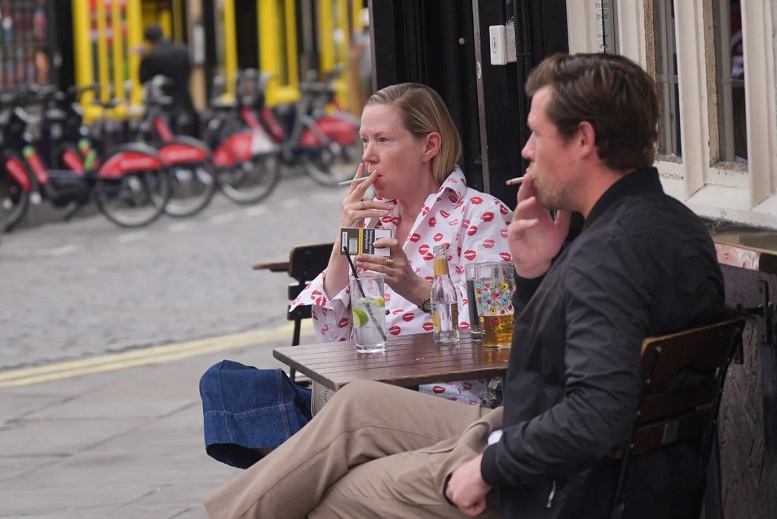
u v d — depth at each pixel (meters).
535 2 10.93
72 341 21.17
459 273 9.45
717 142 9.49
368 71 52.09
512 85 11.30
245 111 43.44
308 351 8.84
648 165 6.82
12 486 13.40
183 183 37.56
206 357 19.45
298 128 45.03
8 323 22.88
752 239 8.48
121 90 41.25
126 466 14.01
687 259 6.57
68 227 36.28
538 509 6.71
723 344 6.82
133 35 42.03
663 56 10.11
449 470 7.01
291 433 8.52
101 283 26.73
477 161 12.48
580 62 6.74
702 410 6.90
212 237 33.22
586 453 6.29
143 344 20.67
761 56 8.60
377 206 9.32
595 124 6.66
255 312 22.95
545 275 7.29
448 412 7.70
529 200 7.45
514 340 6.86
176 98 40.38
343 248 9.07
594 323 6.31
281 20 48.56
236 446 8.62
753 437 8.54
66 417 16.30
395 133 9.44
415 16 12.59
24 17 36.97
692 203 9.50
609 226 6.55
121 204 36.06
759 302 8.20
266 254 29.78
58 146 36.31
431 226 9.51
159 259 29.73
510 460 6.48
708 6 9.40
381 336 8.64
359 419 7.58
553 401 6.70
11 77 36.81
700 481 6.98
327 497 7.53
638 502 6.68
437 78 12.68
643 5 10.08
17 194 35.09
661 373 6.43
